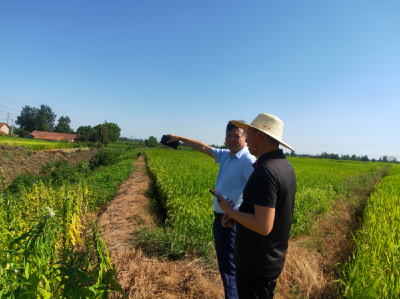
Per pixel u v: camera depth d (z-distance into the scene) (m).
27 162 18.19
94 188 7.80
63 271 1.54
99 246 1.83
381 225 4.61
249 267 1.71
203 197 6.70
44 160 21.28
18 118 97.62
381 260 3.38
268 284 1.75
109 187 9.20
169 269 3.40
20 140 39.06
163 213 6.76
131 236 4.61
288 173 1.67
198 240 4.05
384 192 9.05
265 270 1.67
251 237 1.70
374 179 19.39
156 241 4.08
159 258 3.78
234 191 2.74
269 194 1.53
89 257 1.85
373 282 2.73
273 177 1.55
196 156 35.16
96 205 7.17
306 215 5.75
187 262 3.68
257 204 1.55
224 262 2.73
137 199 7.59
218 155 3.20
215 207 2.90
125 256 3.66
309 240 4.73
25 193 6.14
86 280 1.54
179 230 4.43
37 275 1.50
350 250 4.36
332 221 6.09
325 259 4.13
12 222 2.52
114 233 4.82
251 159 2.63
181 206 5.36
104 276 1.81
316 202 6.75
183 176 10.42
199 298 2.86
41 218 1.72
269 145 1.80
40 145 31.28
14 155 17.91
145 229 4.71
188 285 3.06
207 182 9.39
